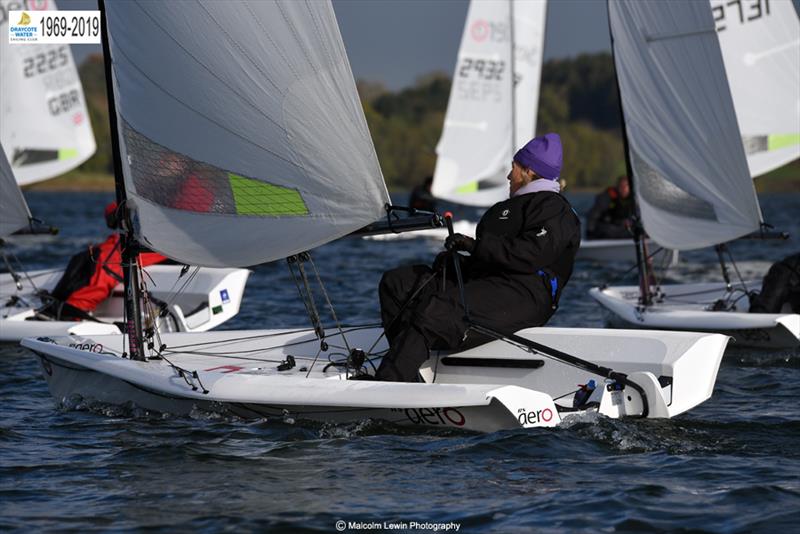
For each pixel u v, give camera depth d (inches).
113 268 1117.7
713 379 728.3
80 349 764.6
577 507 522.3
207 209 705.0
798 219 4421.8
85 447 642.2
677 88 1149.7
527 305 705.6
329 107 682.8
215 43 682.8
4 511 526.3
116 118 705.6
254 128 693.3
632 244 2006.6
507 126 2650.1
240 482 564.7
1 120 1736.0
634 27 1171.9
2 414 745.6
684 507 522.0
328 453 612.7
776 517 506.0
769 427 678.5
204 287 1174.3
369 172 689.0
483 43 2642.7
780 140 1494.8
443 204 3117.6
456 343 705.0
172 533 493.0
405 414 638.5
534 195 713.0
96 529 499.5
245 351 831.1
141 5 685.3
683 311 1111.6
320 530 495.2
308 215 701.3
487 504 527.5
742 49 1489.9
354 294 1540.4
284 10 670.5
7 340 1063.0
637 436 639.1
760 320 1026.1
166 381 685.9
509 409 615.5
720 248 1184.2
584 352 734.5
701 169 1148.5
